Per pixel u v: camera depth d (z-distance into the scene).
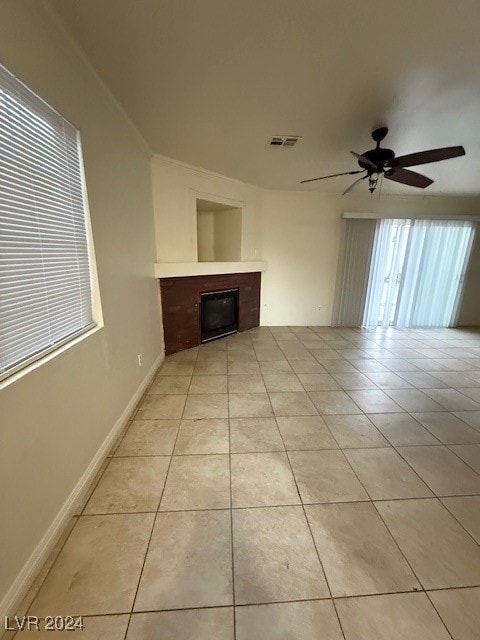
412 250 5.17
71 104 1.48
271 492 1.61
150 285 3.04
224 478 1.70
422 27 1.37
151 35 1.43
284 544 1.31
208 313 4.26
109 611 1.05
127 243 2.32
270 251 5.04
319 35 1.43
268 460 1.86
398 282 5.31
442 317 5.50
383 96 1.98
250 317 5.04
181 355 3.78
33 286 1.21
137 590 1.12
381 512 1.50
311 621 1.04
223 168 3.61
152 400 2.61
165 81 1.82
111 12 1.29
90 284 1.75
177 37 1.45
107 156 1.92
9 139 1.05
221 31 1.41
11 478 1.03
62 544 1.29
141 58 1.60
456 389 2.95
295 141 2.75
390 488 1.66
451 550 1.31
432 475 1.77
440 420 2.38
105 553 1.25
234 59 1.62
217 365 3.46
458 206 5.13
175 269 3.46
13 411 1.03
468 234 5.19
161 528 1.38
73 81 1.50
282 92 1.95
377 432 2.20
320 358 3.77
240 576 1.18
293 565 1.22
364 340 4.60
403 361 3.72
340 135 2.61
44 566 1.20
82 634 0.99
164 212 3.32
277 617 1.05
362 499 1.58
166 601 1.09
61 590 1.11
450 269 5.29
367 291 5.29
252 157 3.21
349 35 1.43
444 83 1.81
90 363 1.66
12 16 1.05
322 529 1.39
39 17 1.21
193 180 3.61
